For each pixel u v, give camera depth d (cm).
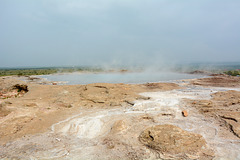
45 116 1005
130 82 2708
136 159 595
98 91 1564
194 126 866
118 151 650
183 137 713
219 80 2589
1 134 768
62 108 1165
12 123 860
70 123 919
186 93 1603
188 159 586
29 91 1634
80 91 1603
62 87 1784
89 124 902
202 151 632
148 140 717
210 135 768
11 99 1347
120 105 1236
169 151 630
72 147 685
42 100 1336
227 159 586
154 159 593
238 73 3881
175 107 1127
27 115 964
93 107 1202
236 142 702
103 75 4078
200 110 1080
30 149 663
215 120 936
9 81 1939
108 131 834
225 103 1191
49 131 832
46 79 3234
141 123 912
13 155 618
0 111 974
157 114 1023
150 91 1745
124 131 823
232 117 933
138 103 1213
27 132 812
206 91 1714
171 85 2144
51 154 630
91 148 676
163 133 750
